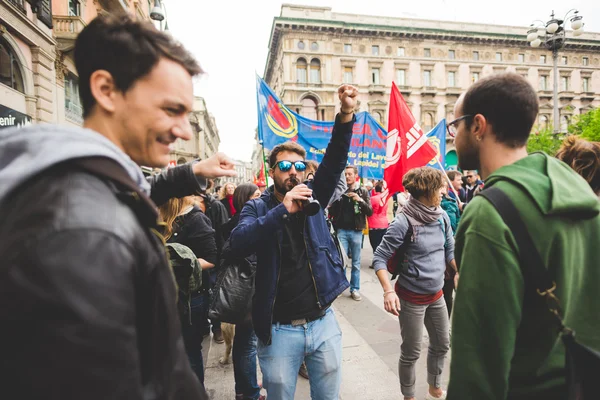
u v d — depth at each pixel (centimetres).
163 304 59
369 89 2834
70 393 40
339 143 180
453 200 421
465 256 92
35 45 930
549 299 82
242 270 214
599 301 87
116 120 66
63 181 50
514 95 96
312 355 173
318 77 2780
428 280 222
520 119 97
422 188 218
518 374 90
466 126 107
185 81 69
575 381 78
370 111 2858
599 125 1859
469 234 92
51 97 1016
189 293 215
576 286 86
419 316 225
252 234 150
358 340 343
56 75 1054
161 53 65
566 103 3228
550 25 1148
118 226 51
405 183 228
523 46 3131
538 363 88
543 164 95
